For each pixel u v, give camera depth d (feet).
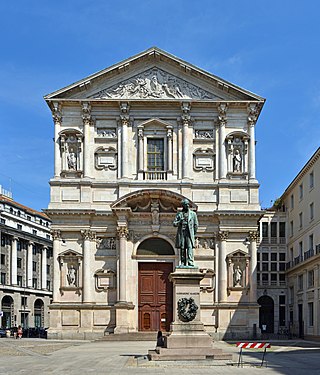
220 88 190.90
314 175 205.77
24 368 93.15
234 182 187.01
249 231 184.14
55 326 179.22
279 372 84.17
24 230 332.60
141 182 186.39
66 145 188.44
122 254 180.65
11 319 310.86
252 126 189.67
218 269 182.80
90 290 181.16
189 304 97.76
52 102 188.03
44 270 351.46
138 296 183.62
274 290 261.85
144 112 191.21
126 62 189.06
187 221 103.09
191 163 189.16
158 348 100.48
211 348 96.02
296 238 236.43
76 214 182.70
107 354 118.93
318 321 190.90
